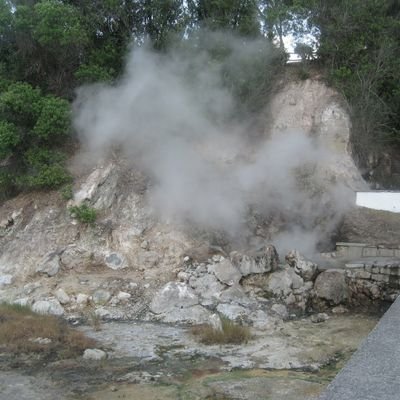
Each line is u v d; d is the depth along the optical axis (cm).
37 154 1409
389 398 366
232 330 887
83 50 1555
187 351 824
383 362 434
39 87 1525
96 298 1064
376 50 1627
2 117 1406
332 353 814
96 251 1236
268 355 805
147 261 1205
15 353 800
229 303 1037
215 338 868
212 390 668
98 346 845
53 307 1026
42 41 1444
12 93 1379
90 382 697
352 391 379
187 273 1138
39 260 1223
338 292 1095
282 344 857
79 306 1047
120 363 771
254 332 925
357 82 1603
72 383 694
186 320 989
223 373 733
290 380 703
